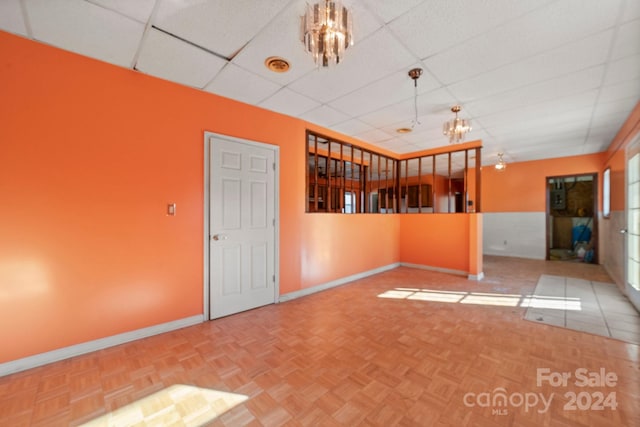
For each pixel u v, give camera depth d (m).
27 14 1.76
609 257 5.00
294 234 3.75
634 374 1.94
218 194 3.01
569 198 7.67
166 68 2.46
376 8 1.72
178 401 1.70
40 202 2.09
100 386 1.84
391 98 3.07
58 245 2.15
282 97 3.07
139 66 2.43
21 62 2.02
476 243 4.68
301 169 3.83
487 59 2.30
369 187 5.45
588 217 7.36
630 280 3.55
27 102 2.04
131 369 2.04
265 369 2.04
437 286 4.29
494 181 7.25
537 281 4.55
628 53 2.20
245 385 1.85
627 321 2.86
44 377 1.94
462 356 2.20
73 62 2.22
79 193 2.24
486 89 2.84
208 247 2.94
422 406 1.65
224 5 1.71
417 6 1.71
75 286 2.22
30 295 2.05
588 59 2.29
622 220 3.93
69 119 2.20
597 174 5.84
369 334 2.61
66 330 2.19
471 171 7.47
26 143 2.03
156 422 1.54
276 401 1.70
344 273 4.51
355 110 3.44
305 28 1.57
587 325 2.77
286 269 3.65
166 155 2.68
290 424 1.51
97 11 1.74
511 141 4.86
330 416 1.57
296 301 3.59
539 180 6.57
